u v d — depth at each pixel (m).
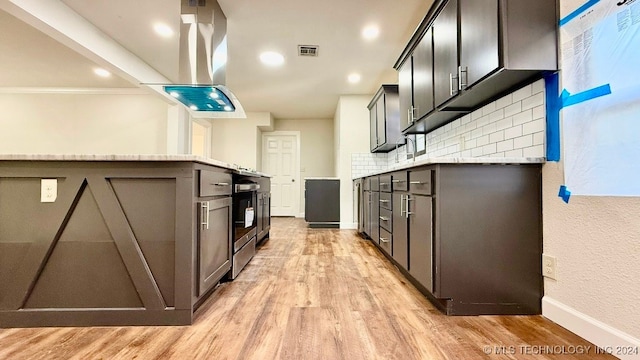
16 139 4.77
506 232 1.60
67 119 4.82
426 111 2.44
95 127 4.84
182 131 4.86
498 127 1.94
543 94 1.56
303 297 1.86
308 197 5.06
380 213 2.93
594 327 1.29
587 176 1.32
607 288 1.24
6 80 4.37
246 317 1.57
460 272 1.60
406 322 1.51
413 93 2.76
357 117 4.99
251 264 2.66
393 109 4.04
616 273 1.21
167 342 1.32
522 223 1.60
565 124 1.43
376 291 1.96
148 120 4.87
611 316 1.23
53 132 4.79
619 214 1.20
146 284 1.49
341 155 4.99
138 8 2.50
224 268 2.00
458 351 1.24
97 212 1.50
